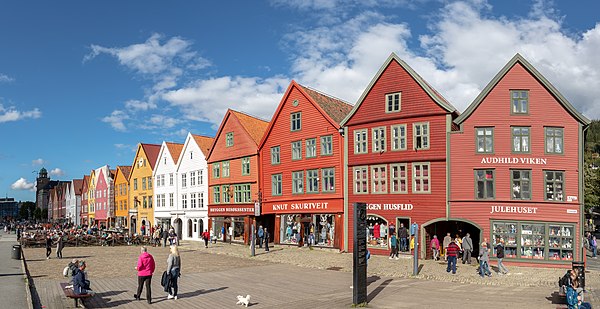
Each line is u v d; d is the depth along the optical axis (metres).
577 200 29.02
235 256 36.75
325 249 37.62
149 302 18.56
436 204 31.44
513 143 30.05
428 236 32.44
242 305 18.03
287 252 37.25
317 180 38.75
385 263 29.70
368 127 35.19
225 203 49.12
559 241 28.75
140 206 68.88
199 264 31.64
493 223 29.81
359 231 17.91
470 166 30.56
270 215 44.69
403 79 33.50
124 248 47.12
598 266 31.45
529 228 29.28
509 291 20.81
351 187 36.00
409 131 33.00
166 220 62.03
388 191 33.75
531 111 30.02
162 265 31.34
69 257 37.25
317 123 39.06
